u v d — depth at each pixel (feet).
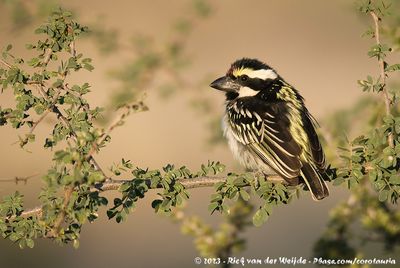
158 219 74.08
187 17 52.03
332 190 69.46
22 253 69.77
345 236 40.42
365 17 42.04
